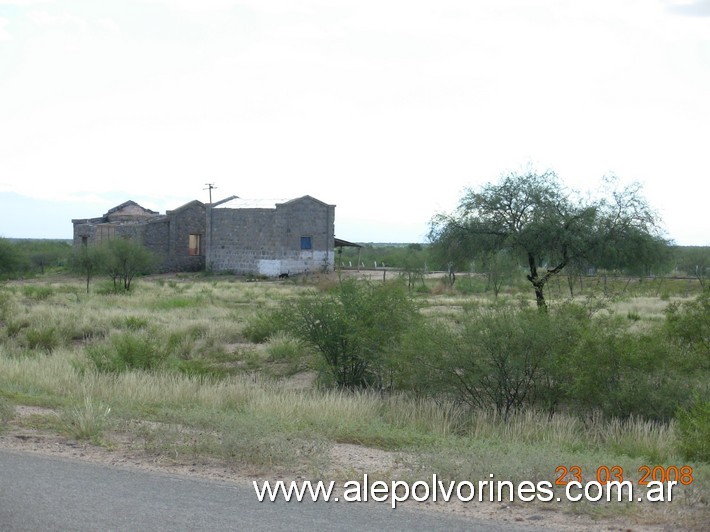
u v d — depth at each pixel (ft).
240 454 32.27
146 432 36.11
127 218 266.16
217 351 84.38
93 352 69.97
